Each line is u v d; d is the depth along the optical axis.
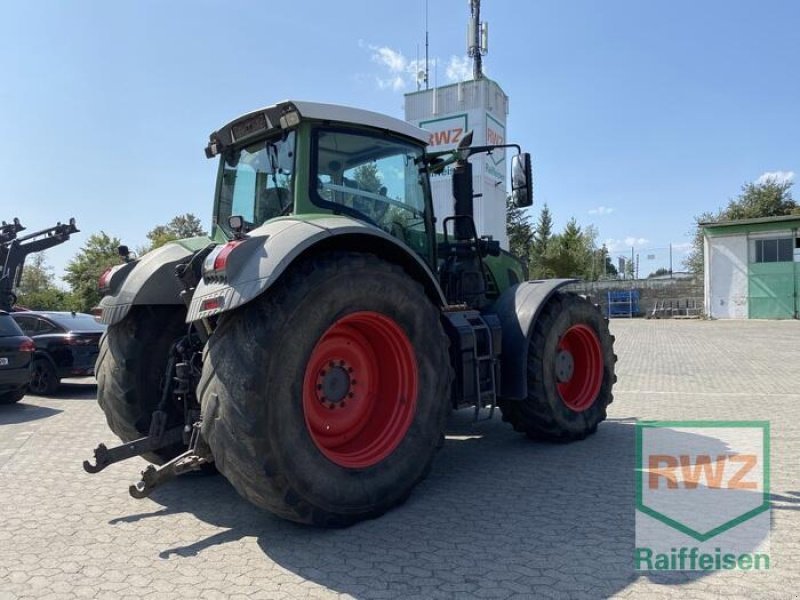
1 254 14.58
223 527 3.64
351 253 3.69
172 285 4.48
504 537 3.34
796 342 16.02
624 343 16.50
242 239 3.45
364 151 4.52
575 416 5.48
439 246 5.52
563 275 37.75
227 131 4.64
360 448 3.80
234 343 3.24
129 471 4.98
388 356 3.94
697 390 8.51
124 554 3.27
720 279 27.30
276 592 2.78
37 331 11.06
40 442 6.36
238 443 3.13
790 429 5.91
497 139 21.39
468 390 4.47
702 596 2.65
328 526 3.47
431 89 21.09
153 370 4.52
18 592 2.86
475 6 20.89
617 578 2.83
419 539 3.34
